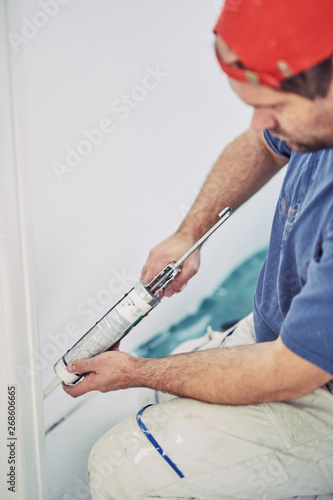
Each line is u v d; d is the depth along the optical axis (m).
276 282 1.08
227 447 0.97
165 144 1.65
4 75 1.00
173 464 0.97
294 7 0.70
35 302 1.04
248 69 0.75
